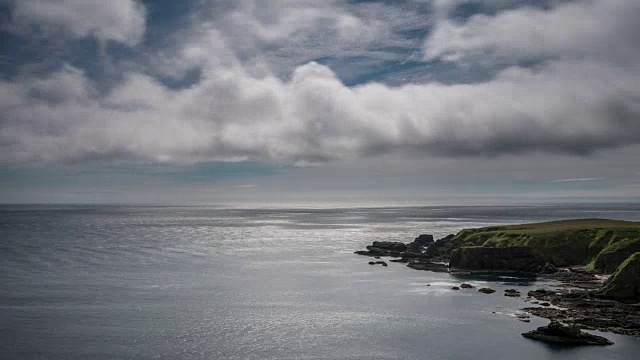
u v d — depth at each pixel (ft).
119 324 271.49
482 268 444.55
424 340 247.29
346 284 382.01
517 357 222.28
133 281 388.78
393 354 229.86
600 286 353.92
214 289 361.51
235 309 304.91
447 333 257.14
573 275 401.29
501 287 364.79
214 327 268.41
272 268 458.91
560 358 219.00
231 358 224.33
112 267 455.63
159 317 285.84
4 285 368.27
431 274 426.51
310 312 298.97
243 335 255.91
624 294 307.37
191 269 450.30
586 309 290.56
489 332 256.73
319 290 359.66
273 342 245.65
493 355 225.56
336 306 312.91
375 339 249.96
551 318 275.80
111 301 321.93
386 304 317.22
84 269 442.91
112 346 237.25
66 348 234.17
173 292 350.43
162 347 236.84
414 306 311.06
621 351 224.74
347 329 265.95
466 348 235.40
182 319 282.56
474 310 298.76
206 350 233.76
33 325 268.41
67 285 370.12
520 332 255.70
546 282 380.58
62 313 291.99
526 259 438.40
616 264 404.57
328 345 241.76
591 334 244.63
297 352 232.53
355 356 228.02
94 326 267.59
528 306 304.71
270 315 292.40
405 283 385.09
